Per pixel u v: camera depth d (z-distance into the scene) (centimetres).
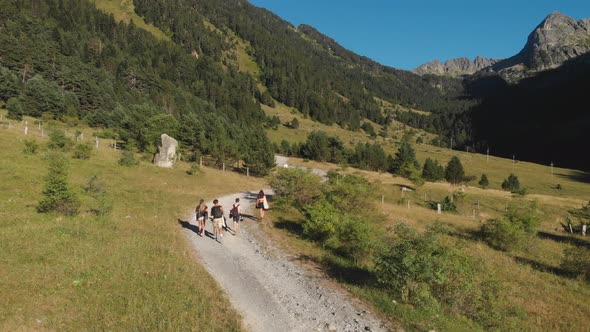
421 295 1013
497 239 2212
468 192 6312
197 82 18125
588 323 1155
